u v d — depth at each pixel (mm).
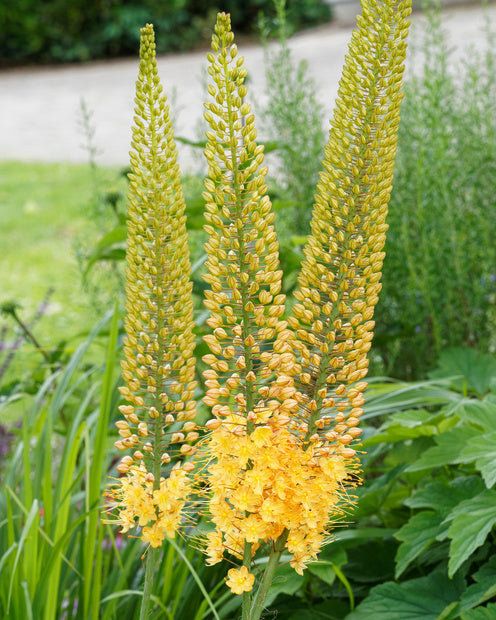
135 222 1141
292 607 1990
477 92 2984
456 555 1549
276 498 1131
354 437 1163
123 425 1202
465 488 1817
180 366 1175
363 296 1143
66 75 14914
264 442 1109
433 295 2713
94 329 2080
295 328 1133
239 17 14953
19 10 15562
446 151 2848
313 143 3162
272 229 1103
